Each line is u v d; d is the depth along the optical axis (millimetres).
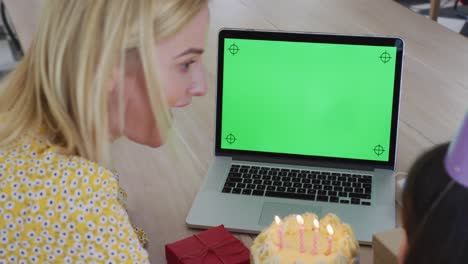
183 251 982
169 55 794
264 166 1211
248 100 1209
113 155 1302
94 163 774
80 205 754
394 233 924
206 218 1095
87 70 745
